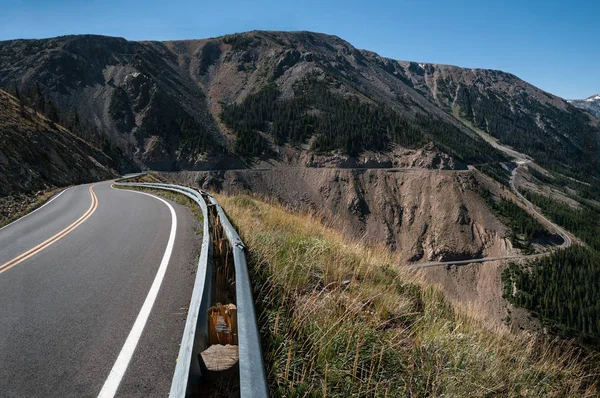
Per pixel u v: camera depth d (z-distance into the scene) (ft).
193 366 7.57
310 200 473.26
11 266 24.47
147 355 12.34
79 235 35.40
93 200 71.51
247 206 41.65
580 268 308.40
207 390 7.66
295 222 30.83
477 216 410.11
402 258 25.99
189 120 646.33
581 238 426.92
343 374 9.80
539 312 267.39
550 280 299.38
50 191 98.68
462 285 325.62
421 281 22.06
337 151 591.37
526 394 12.53
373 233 428.97
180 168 547.90
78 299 17.78
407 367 10.93
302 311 11.94
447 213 417.08
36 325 14.82
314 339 10.71
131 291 18.84
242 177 499.92
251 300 9.12
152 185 93.50
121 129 604.90
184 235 33.55
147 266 23.50
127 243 30.68
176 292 18.63
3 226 47.29
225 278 15.24
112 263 24.43
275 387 9.00
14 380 10.84
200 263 13.61
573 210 552.00
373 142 618.85
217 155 554.87
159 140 570.05
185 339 8.05
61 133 181.68
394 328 14.15
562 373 14.87
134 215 47.57
